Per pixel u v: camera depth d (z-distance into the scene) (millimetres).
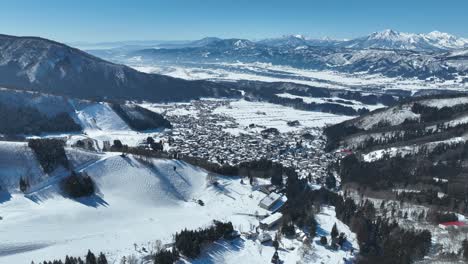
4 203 149000
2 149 172250
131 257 117375
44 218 140750
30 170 168250
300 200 170625
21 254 118125
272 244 132250
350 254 127312
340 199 169750
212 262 119938
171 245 126062
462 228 143375
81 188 159625
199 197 176375
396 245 127250
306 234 137750
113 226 141875
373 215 155375
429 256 125062
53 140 194875
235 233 137375
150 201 166125
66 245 125188
